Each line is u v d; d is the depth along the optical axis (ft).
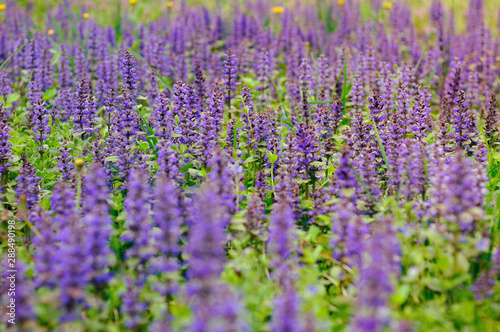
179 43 43.11
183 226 17.10
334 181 19.76
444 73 38.88
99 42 39.91
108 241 17.48
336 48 42.06
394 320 13.44
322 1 63.16
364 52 40.09
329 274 17.98
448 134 23.73
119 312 16.25
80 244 13.15
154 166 21.44
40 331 12.35
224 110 27.09
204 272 11.84
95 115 26.53
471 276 17.06
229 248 18.78
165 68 38.88
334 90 33.50
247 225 17.66
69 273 12.96
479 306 15.85
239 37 46.91
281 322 11.83
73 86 35.24
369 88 34.53
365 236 15.85
